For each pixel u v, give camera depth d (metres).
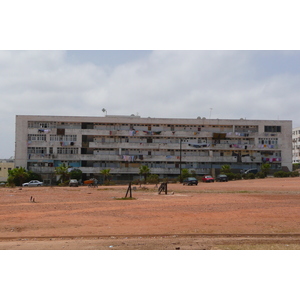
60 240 12.29
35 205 23.86
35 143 77.81
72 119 79.69
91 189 48.94
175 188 47.25
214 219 16.67
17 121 77.69
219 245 11.33
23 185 67.19
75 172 73.94
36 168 76.19
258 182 61.16
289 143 83.94
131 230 13.96
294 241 11.88
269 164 79.31
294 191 38.34
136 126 82.88
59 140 78.88
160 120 82.56
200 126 84.12
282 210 20.00
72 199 29.45
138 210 20.44
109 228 14.43
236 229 14.05
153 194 35.97
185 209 20.81
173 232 13.51
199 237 12.73
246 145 82.56
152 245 11.39
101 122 81.12
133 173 80.12
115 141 81.69
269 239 12.21
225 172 75.75
